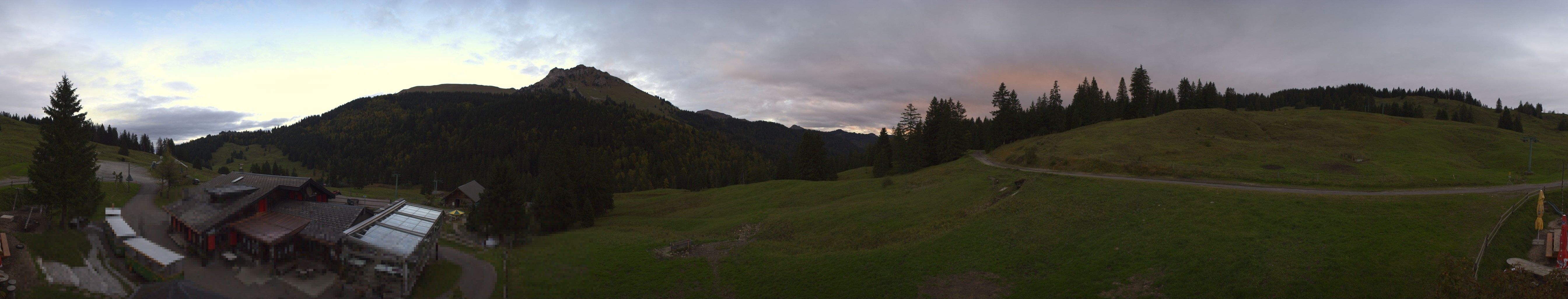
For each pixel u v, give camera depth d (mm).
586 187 80750
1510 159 70562
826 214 60438
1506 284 20031
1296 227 35406
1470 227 32781
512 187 53438
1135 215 42781
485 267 41938
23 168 80688
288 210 45781
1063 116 131750
